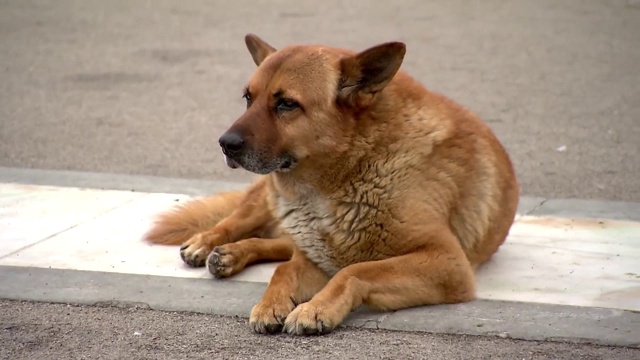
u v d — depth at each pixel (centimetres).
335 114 840
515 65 2348
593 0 3444
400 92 881
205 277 937
